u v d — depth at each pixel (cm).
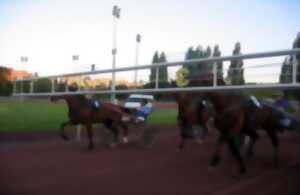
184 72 840
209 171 611
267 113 670
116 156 746
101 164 657
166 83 912
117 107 895
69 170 604
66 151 791
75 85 1146
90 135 820
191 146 902
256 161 703
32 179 540
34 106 1700
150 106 1003
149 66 834
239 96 615
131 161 695
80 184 518
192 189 500
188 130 835
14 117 1275
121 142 953
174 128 1311
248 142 847
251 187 514
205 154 784
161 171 609
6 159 684
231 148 597
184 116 827
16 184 510
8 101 1838
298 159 724
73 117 812
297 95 1075
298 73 691
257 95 965
